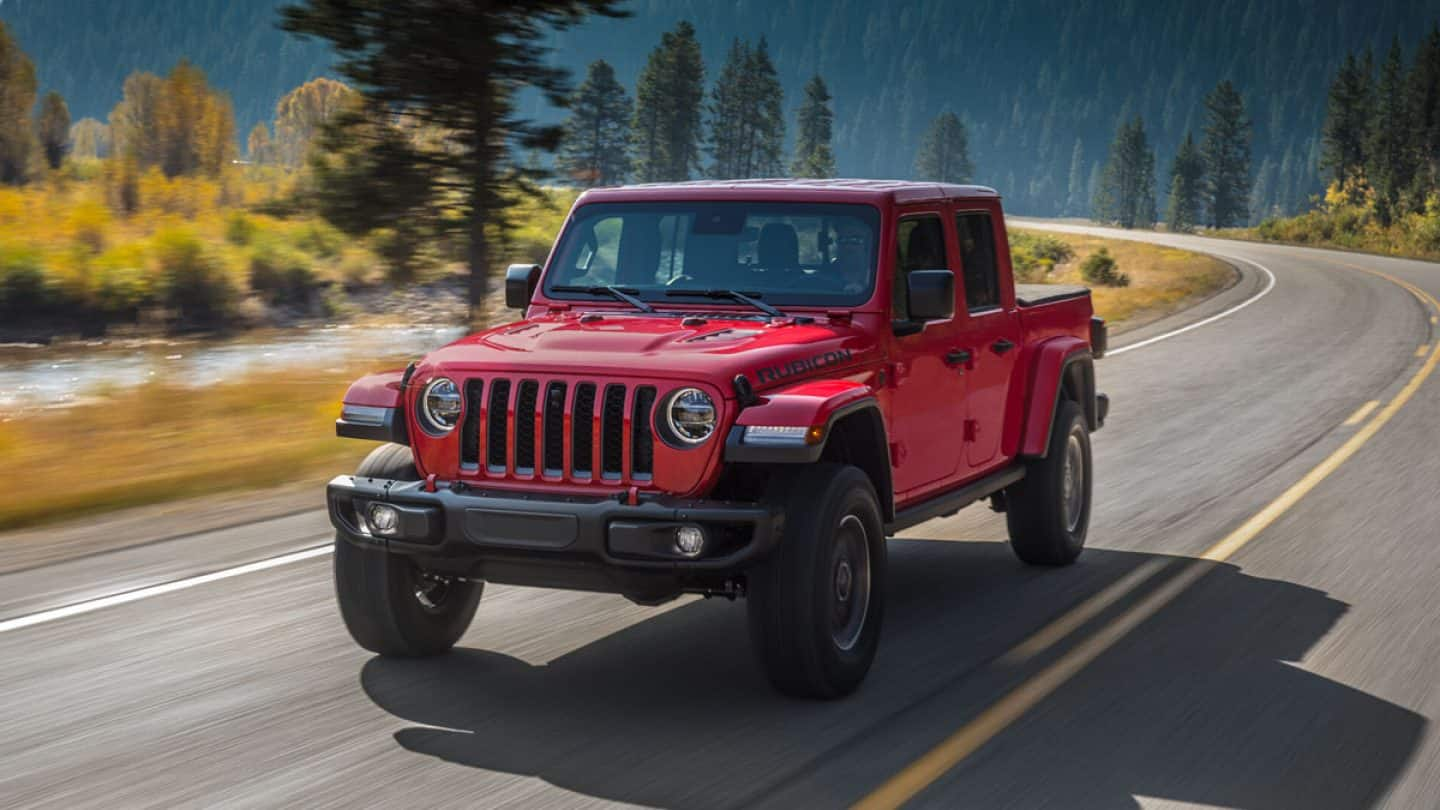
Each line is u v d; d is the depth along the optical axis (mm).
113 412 14164
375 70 16500
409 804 4344
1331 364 20797
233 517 8961
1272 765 4785
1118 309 34375
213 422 13523
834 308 6145
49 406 18375
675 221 6508
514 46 16688
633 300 6348
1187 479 11117
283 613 6664
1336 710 5402
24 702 5336
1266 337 25672
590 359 5262
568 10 16688
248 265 33438
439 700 5410
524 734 5023
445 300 34625
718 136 149125
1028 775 4652
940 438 6703
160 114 66875
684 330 5734
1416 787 4590
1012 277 7633
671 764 4723
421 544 5266
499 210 17125
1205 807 4402
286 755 4777
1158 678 5812
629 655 6078
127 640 6199
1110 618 6844
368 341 28078
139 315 31125
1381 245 83938
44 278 30438
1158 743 4992
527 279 6617
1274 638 6484
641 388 5141
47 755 4766
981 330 7141
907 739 4996
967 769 4699
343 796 4410
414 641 5844
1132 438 13430
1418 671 5953
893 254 6270
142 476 10422
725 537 5129
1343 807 4418
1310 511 9758
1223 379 18797
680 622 6625
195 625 6449
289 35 16719
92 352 26500
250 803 4340
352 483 5457
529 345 5512
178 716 5184
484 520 5129
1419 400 16391
